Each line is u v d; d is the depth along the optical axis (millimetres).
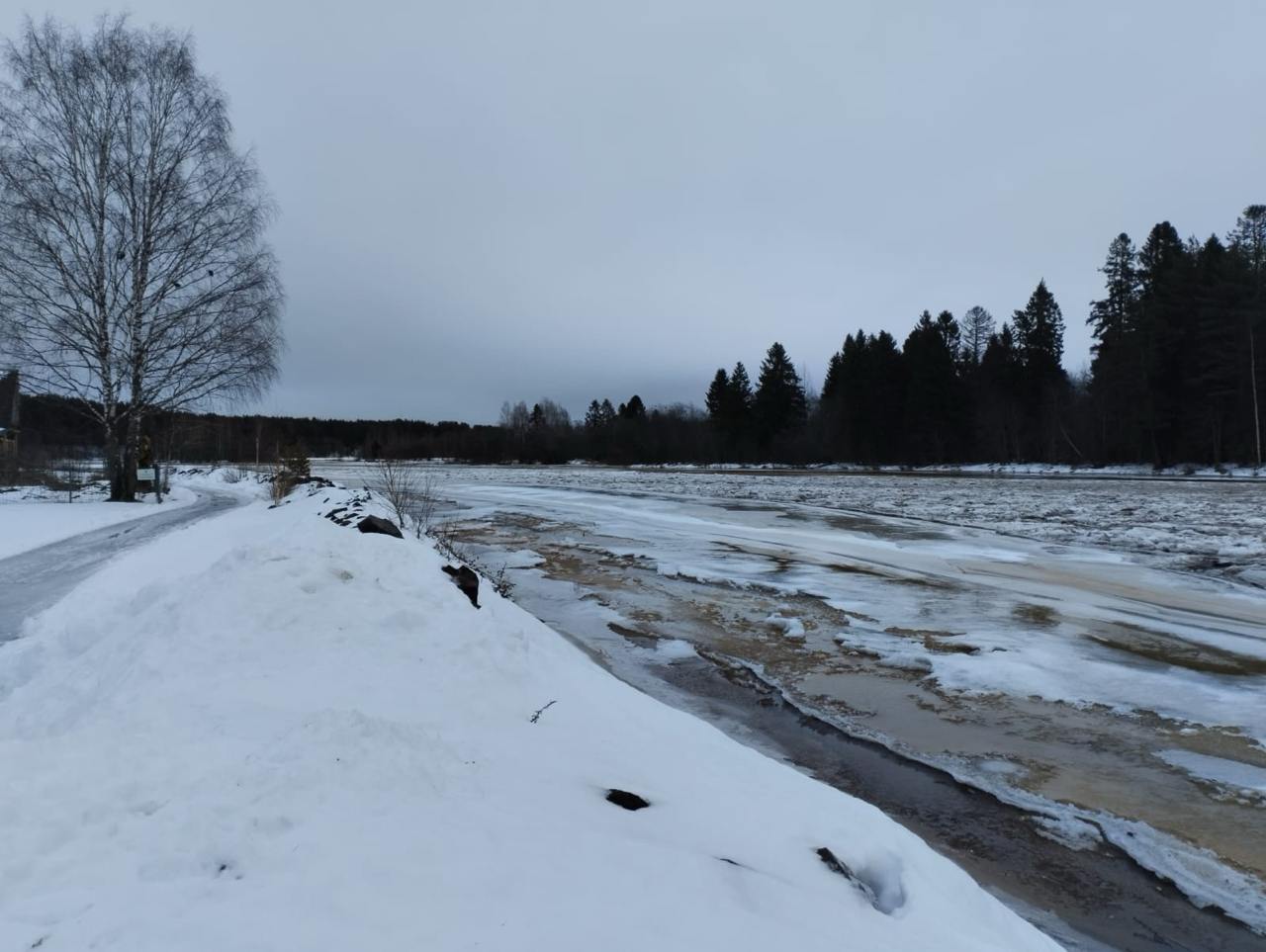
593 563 13469
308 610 5324
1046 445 53188
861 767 5367
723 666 7641
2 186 18797
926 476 45469
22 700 4555
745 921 2467
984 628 8922
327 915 2113
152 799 2639
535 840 2715
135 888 2162
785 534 16969
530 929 2184
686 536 16797
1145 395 43625
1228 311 40625
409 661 4840
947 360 57500
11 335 19047
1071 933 3545
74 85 19734
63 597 8016
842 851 3301
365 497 13508
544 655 5852
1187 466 41688
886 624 9164
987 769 5328
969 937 2867
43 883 2160
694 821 3320
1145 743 5746
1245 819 4625
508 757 3570
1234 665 7520
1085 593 10656
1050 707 6500
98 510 18297
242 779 2791
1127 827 4523
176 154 20828
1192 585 11086
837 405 66812
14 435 31234
